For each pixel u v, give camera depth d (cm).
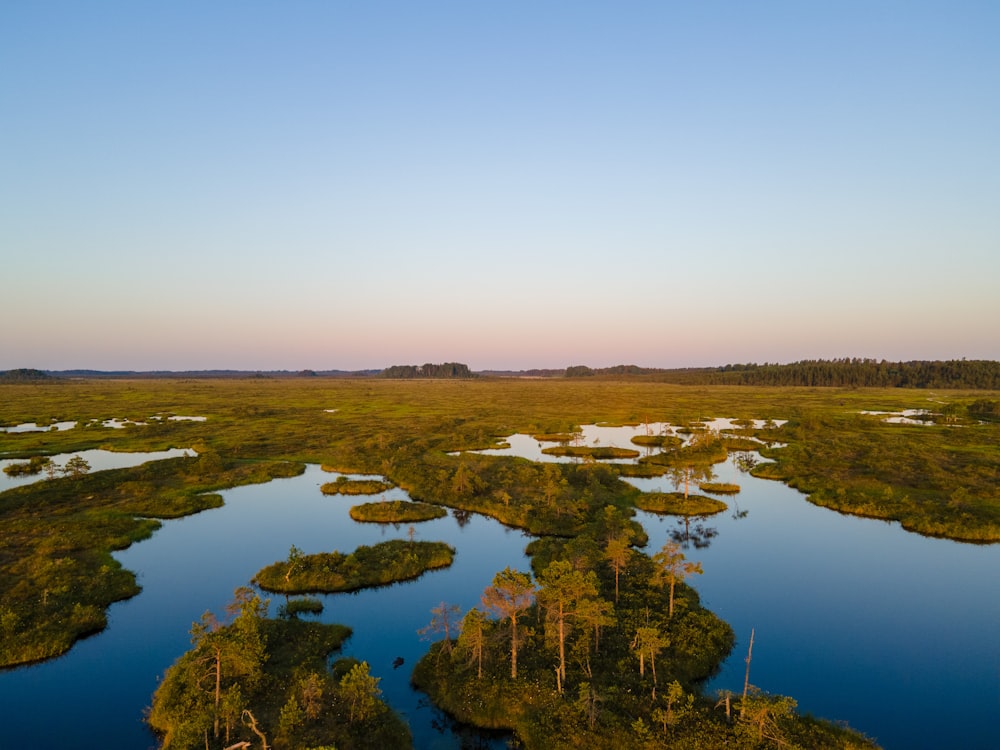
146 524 7038
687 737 3102
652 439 13400
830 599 5078
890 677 3909
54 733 3356
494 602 3822
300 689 3512
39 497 7825
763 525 7138
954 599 5088
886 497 7869
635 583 5122
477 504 7762
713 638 4253
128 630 4581
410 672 4003
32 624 4403
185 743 3006
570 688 3612
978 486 8356
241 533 6900
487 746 3334
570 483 8806
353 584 5338
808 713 3397
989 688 3791
